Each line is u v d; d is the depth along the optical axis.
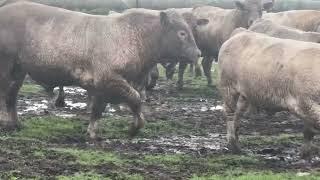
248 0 38.47
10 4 24.69
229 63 22.58
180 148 23.25
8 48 24.02
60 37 23.58
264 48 21.56
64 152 21.19
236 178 18.58
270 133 26.81
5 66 24.20
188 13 35.84
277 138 25.52
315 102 19.88
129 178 18.36
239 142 24.52
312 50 20.31
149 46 24.08
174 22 24.36
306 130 21.69
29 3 24.66
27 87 36.47
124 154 21.55
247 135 26.23
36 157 20.44
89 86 23.61
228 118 23.03
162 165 20.27
